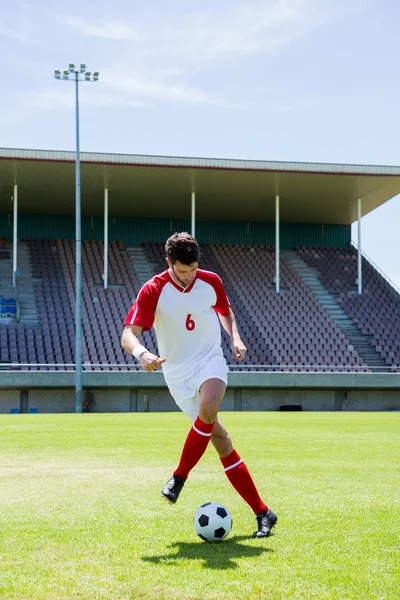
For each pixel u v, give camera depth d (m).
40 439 14.91
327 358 41.12
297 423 22.72
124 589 3.92
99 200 44.78
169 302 5.47
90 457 11.13
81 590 3.90
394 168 39.72
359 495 7.40
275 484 8.25
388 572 4.30
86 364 35.69
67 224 48.22
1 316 40.09
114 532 5.45
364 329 43.75
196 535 5.35
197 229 50.22
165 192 43.00
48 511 6.37
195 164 37.91
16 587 3.95
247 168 38.41
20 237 47.31
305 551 4.84
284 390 39.00
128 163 37.34
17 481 8.37
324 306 45.31
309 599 3.78
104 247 45.78
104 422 22.64
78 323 33.97
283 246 51.06
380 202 46.12
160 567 4.39
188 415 5.64
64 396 36.44
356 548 4.93
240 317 43.25
